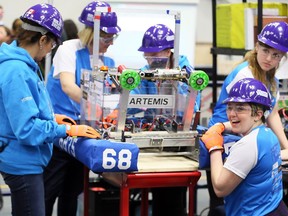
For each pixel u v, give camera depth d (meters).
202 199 5.81
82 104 3.55
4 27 5.43
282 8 4.31
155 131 3.21
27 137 2.76
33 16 2.86
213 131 3.02
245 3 4.37
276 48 3.17
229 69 7.60
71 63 3.77
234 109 2.85
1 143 2.85
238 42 4.39
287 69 3.90
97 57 3.36
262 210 2.79
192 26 6.68
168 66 3.50
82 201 4.39
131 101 3.12
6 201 5.25
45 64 5.06
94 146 2.92
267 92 2.87
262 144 2.77
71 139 3.34
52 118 2.99
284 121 3.94
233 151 2.79
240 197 2.84
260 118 2.86
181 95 3.21
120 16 4.57
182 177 3.10
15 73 2.76
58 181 3.92
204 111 7.06
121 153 2.94
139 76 2.99
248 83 2.86
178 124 3.19
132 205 4.33
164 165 3.11
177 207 3.76
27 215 2.91
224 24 4.54
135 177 3.00
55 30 2.89
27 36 2.87
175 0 6.57
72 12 5.60
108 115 3.17
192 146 3.24
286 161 3.26
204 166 3.09
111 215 4.21
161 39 3.44
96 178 4.36
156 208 3.84
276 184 2.85
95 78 3.26
